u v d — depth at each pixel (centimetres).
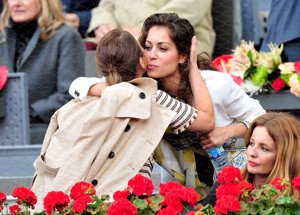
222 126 859
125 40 823
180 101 849
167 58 836
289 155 785
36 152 1034
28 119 1070
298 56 1086
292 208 727
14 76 1067
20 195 777
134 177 757
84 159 796
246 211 731
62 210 756
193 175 855
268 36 1102
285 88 1052
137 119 809
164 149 849
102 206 755
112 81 823
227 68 1064
